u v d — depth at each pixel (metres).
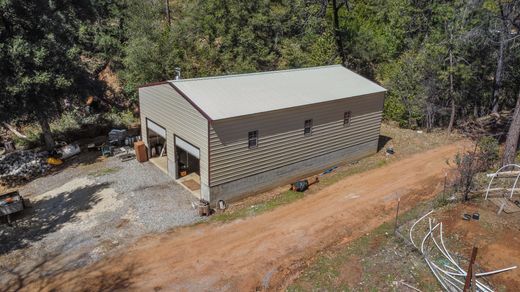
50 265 12.66
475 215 13.73
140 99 20.89
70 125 26.72
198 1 32.47
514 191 15.50
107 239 14.05
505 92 31.22
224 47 31.80
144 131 21.38
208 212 15.71
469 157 16.78
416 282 10.75
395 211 15.63
